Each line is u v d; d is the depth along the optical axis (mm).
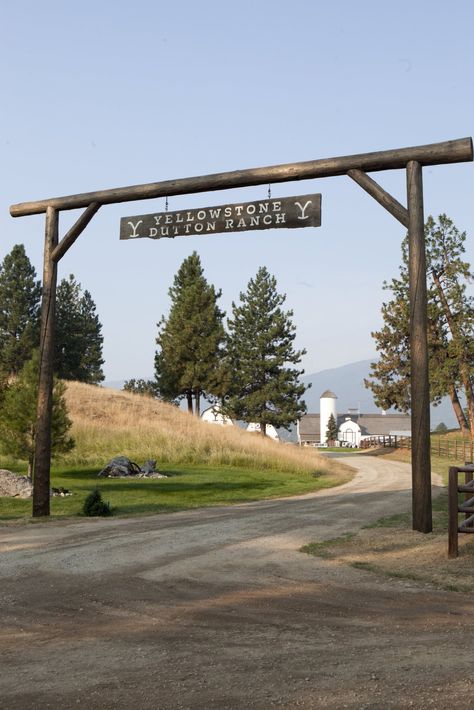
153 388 67938
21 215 16203
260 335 62844
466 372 58656
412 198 11773
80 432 37031
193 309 61594
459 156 11555
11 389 23328
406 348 63625
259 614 6273
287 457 36406
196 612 6387
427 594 6996
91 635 5668
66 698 4203
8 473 19875
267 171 13375
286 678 4441
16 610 6562
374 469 40219
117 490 21734
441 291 60312
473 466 9102
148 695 4215
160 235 14727
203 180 14109
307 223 13445
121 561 9102
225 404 62344
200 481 25719
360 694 4098
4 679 4594
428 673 4441
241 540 10945
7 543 10766
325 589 7316
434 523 12180
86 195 15352
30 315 78188
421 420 11266
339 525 12742
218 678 4484
